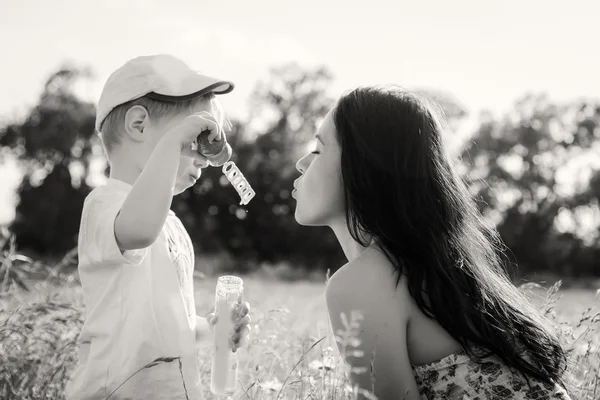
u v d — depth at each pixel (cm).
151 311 239
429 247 233
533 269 4288
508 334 234
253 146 4281
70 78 4116
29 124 4025
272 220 3931
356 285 231
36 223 3853
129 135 252
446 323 230
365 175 238
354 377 229
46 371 287
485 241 261
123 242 226
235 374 248
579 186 4469
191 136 233
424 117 246
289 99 4550
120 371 235
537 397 232
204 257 3591
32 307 308
